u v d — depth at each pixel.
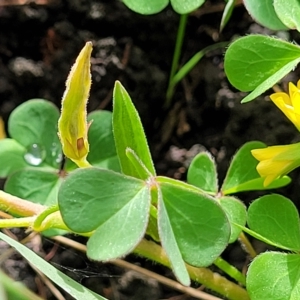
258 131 0.12
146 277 0.11
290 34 0.12
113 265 0.12
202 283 0.10
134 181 0.08
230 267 0.10
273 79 0.08
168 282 0.11
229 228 0.07
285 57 0.09
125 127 0.08
